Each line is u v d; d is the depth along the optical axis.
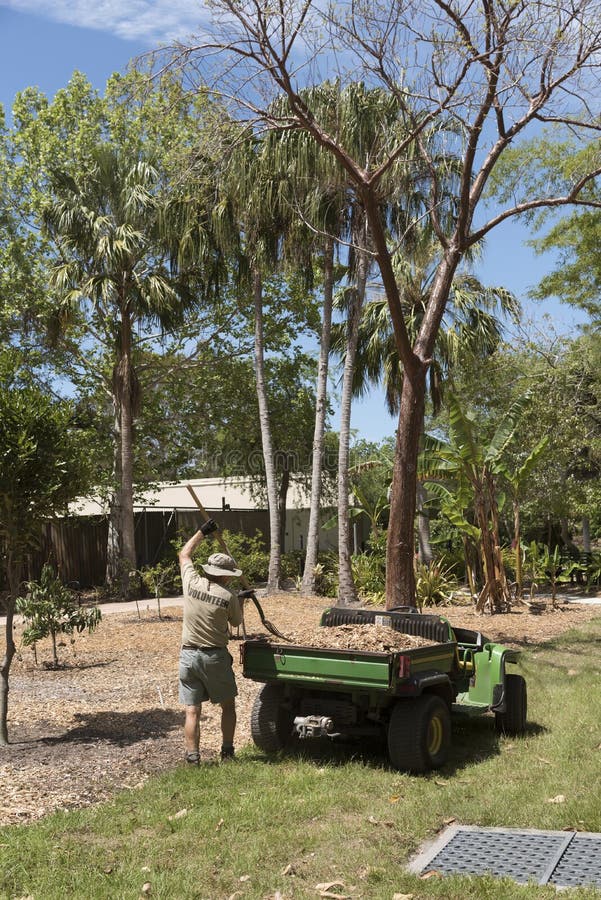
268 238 20.81
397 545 12.71
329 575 22.94
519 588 20.30
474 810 5.73
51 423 7.67
